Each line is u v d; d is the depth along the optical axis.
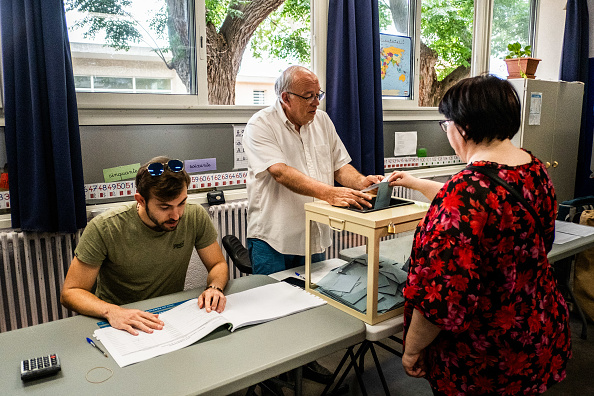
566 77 4.09
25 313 2.12
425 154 3.65
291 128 1.97
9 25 1.92
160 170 1.31
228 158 2.68
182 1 2.50
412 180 1.51
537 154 3.58
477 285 0.94
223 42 3.15
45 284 2.21
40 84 1.98
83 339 1.19
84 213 2.16
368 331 1.25
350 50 2.80
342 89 2.84
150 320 1.25
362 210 1.38
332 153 2.16
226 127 2.65
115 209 1.48
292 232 1.94
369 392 2.09
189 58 2.57
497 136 1.01
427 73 3.79
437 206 1.01
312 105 1.86
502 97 0.98
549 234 1.08
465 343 1.04
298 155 1.99
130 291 1.55
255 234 1.98
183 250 1.59
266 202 1.94
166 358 1.08
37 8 1.92
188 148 2.54
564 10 4.21
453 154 3.87
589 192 4.28
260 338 1.18
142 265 1.52
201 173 2.60
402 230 1.29
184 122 2.49
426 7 3.61
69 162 2.04
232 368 1.03
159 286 1.59
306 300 1.42
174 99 2.49
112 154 2.32
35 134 1.97
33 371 0.99
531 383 1.04
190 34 2.54
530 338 1.02
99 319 1.31
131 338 1.18
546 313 1.05
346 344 1.20
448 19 3.74
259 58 3.19
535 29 4.38
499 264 0.97
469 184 0.97
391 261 1.57
